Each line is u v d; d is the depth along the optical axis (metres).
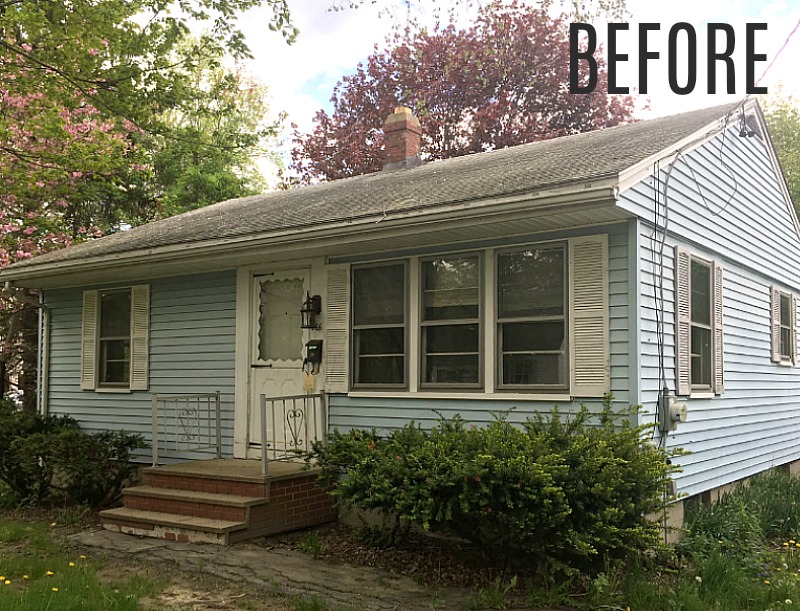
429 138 21.81
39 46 10.02
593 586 5.25
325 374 8.23
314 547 6.62
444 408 7.33
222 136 12.50
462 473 5.25
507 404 6.96
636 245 6.42
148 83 10.38
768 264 10.44
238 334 9.09
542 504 5.08
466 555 6.41
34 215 15.14
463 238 7.21
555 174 6.43
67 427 10.00
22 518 8.42
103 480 8.75
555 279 6.81
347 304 8.08
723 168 8.91
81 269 9.58
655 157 6.65
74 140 12.73
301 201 9.94
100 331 10.66
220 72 19.11
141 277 10.09
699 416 7.79
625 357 6.39
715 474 8.13
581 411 6.12
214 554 6.48
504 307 7.07
